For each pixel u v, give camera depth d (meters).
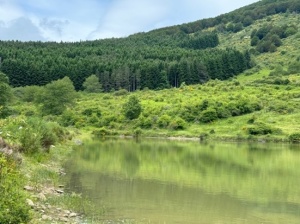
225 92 136.88
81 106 132.88
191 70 177.38
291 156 51.88
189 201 23.86
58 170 32.97
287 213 21.50
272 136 87.50
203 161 44.50
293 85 144.62
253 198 25.17
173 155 50.94
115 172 34.38
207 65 183.25
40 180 25.86
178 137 96.88
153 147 64.44
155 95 145.25
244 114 108.56
